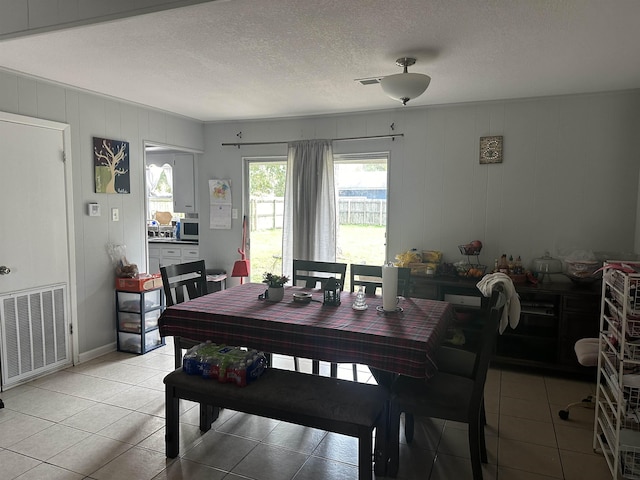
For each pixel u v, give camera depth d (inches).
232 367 93.6
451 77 130.7
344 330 91.4
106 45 105.5
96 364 151.6
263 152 200.8
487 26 92.4
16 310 132.1
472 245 160.6
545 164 156.3
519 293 145.2
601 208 151.0
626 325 84.0
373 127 179.6
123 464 94.7
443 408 86.2
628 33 95.7
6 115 126.6
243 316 101.9
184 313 107.1
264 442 104.3
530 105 156.4
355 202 190.2
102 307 161.2
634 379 85.8
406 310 109.1
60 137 142.9
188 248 223.8
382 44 103.6
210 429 110.0
